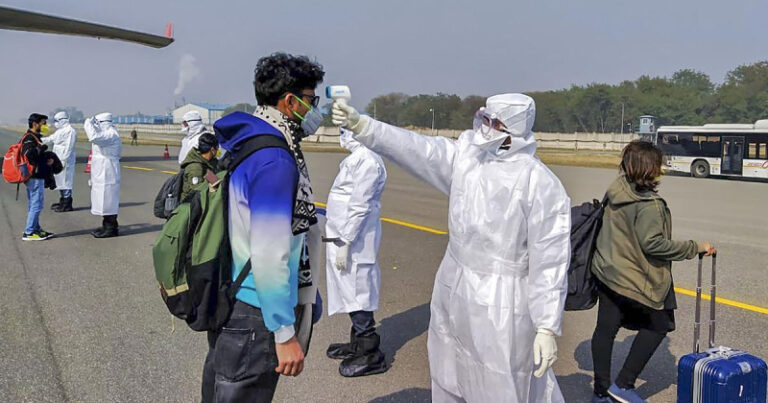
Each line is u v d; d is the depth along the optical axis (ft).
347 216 13.05
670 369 14.01
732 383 9.81
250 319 7.10
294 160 7.01
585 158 124.67
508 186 7.88
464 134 8.77
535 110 8.07
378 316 17.74
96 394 12.32
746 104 229.04
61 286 20.45
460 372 8.32
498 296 7.87
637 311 11.43
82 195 46.96
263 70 7.16
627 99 244.01
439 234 31.01
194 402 12.03
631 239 10.83
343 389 12.80
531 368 8.09
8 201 43.37
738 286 21.31
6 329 16.08
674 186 66.85
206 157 18.03
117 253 25.84
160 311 17.78
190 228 7.17
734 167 78.84
